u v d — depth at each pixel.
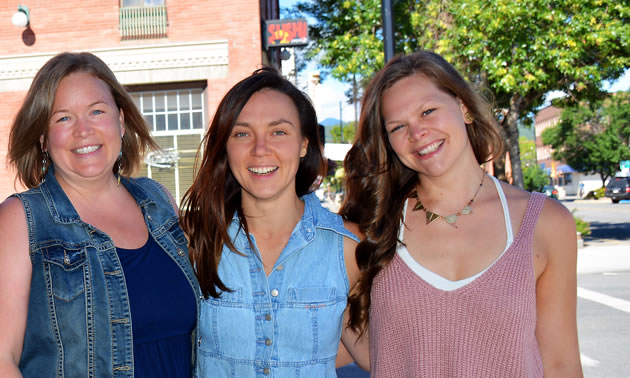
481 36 10.11
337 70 10.34
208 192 2.22
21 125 2.01
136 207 2.33
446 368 1.98
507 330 1.90
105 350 1.98
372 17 10.00
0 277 1.85
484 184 2.18
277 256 2.24
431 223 2.14
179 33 10.57
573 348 2.00
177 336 2.15
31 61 10.65
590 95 12.77
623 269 9.96
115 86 2.20
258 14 10.41
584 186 56.12
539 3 9.82
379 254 2.10
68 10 10.62
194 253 2.27
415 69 2.16
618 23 10.23
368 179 2.33
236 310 2.16
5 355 1.78
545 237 1.99
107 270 2.03
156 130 10.98
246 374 2.13
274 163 2.13
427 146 2.08
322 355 2.17
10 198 1.99
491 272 1.95
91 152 2.05
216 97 10.52
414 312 2.02
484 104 2.22
